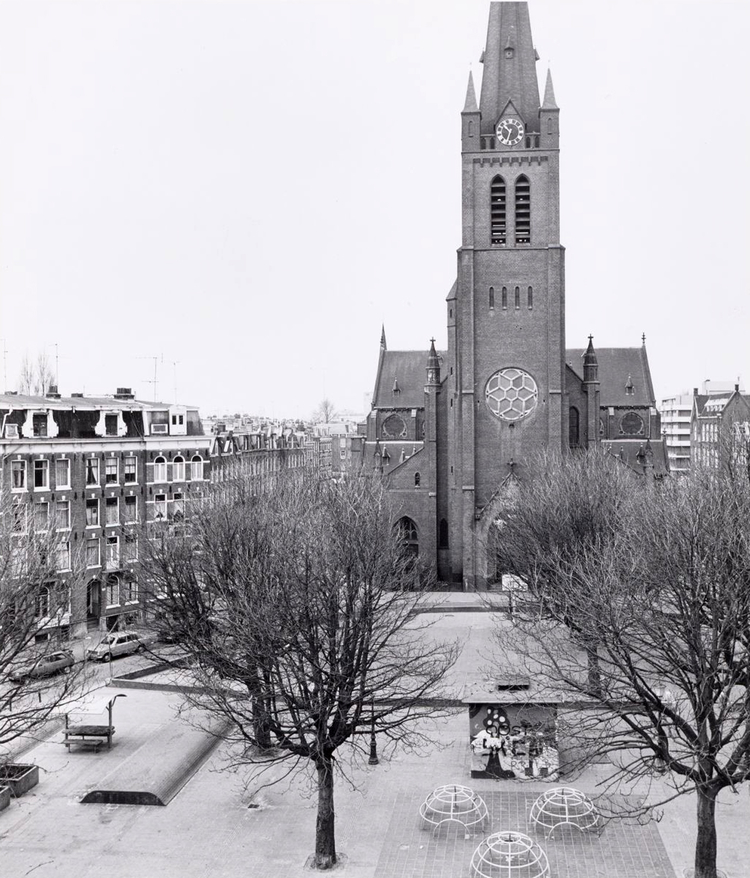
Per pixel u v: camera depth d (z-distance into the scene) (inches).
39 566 1491.1
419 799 1373.0
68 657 1673.2
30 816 1330.0
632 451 3634.4
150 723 1742.1
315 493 2352.4
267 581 1302.9
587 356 3129.9
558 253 2928.2
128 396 3090.6
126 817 1325.0
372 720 1245.7
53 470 2390.5
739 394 4938.5
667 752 1087.0
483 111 3011.8
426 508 3267.7
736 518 1211.2
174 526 2123.5
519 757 1434.5
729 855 1157.1
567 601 1403.8
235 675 1371.8
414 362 4040.4
